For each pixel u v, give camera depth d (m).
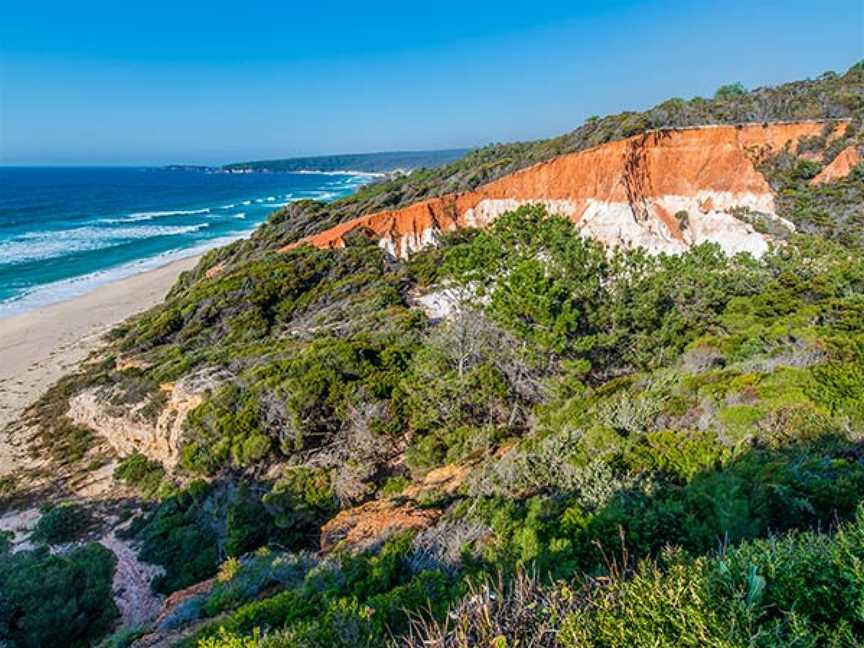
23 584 11.99
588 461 9.66
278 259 39.59
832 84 55.66
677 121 49.62
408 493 13.71
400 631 6.03
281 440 16.67
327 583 8.27
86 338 37.28
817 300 21.08
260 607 7.75
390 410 16.80
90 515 18.53
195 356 26.86
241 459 16.48
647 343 17.56
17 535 17.77
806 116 49.28
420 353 18.94
